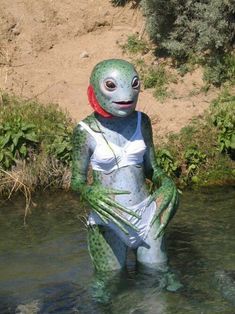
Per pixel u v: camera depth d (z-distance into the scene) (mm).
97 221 6422
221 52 10953
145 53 11297
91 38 11703
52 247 7352
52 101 10438
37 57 11352
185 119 10047
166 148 9594
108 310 5918
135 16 11836
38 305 6094
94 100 6293
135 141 6324
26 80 10898
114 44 11523
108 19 11859
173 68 10953
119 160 6273
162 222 6340
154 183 6617
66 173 9320
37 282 6535
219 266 6680
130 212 6090
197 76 10789
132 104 6156
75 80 10914
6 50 11320
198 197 8805
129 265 6656
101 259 6457
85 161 6395
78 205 8656
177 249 7133
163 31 11250
